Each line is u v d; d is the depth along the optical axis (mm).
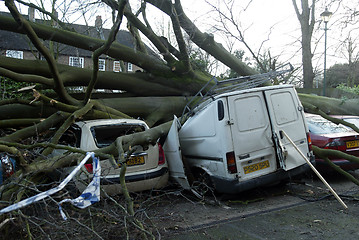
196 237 3725
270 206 4891
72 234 3373
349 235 3635
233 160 4879
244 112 5094
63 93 6750
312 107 7566
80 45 8078
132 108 8031
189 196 5680
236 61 9711
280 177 5145
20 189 3469
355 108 10188
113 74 8422
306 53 14305
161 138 6160
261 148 5129
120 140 4691
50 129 6559
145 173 5176
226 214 4605
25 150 4227
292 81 12016
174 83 8852
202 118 5391
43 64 7621
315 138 6406
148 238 3613
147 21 9062
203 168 5375
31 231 3295
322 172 7098
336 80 26547
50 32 7688
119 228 3604
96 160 3408
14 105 7348
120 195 5145
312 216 4336
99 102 7336
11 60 7273
